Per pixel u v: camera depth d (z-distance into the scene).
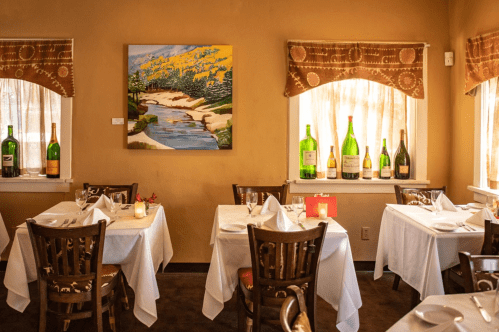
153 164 3.79
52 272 2.23
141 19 3.73
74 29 3.72
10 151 3.77
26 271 2.51
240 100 3.79
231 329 2.74
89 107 3.75
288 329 1.16
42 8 3.71
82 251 2.26
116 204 3.00
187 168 3.80
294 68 3.73
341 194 3.86
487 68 3.29
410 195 3.46
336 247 2.50
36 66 3.71
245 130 3.80
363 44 3.76
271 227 2.49
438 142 3.88
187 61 3.72
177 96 3.73
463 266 1.71
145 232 2.54
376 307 3.06
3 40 3.69
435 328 1.26
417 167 3.86
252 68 3.78
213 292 2.41
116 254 2.54
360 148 3.92
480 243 2.50
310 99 3.86
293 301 1.32
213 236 3.21
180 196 3.82
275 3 3.77
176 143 3.76
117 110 3.76
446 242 2.49
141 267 2.52
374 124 3.92
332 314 2.96
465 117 3.63
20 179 3.73
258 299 2.22
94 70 3.74
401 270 2.96
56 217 2.80
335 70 3.76
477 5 3.43
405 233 2.89
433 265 2.48
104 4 3.72
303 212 3.07
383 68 3.78
